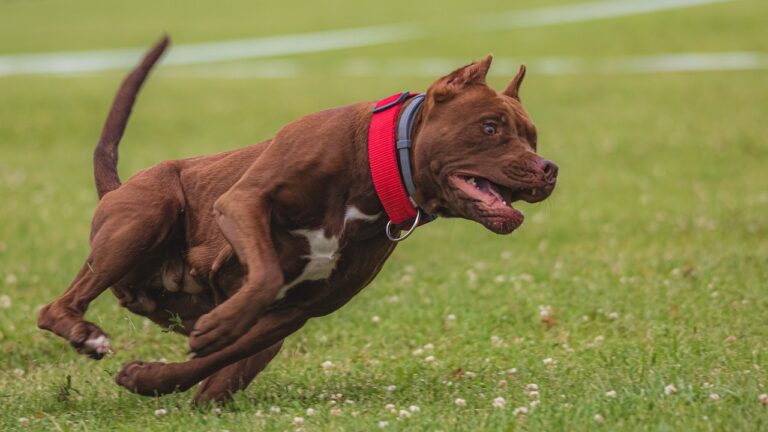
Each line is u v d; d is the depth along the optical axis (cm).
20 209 1862
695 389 784
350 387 881
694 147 2481
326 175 766
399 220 777
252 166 776
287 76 3741
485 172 747
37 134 2716
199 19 5406
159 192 842
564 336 1053
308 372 948
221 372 857
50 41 4859
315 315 832
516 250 1557
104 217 838
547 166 739
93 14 5744
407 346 1063
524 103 3177
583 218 1781
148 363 834
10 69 4028
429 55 4212
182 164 873
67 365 1012
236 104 3136
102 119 2889
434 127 756
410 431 703
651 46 4281
